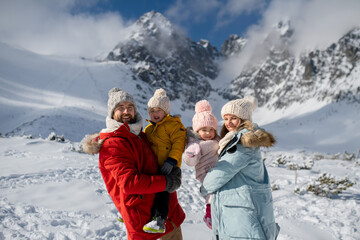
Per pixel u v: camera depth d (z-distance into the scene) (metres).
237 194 2.15
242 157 2.14
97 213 3.80
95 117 62.16
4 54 108.00
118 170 2.04
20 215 3.63
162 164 2.48
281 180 6.78
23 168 6.58
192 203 4.73
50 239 3.00
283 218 4.08
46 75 104.12
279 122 129.62
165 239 2.48
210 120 2.46
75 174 6.07
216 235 2.23
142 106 100.62
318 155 16.78
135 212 2.15
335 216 4.19
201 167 2.43
